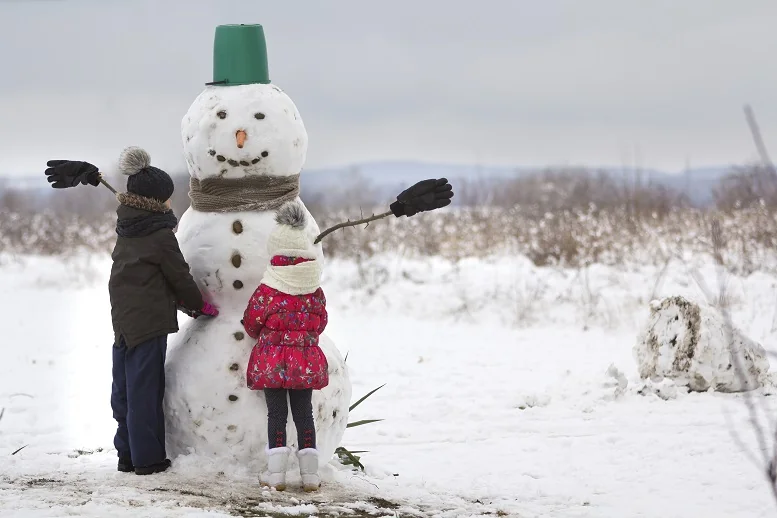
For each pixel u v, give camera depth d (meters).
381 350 12.41
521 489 6.49
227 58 6.36
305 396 5.95
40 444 7.61
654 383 9.27
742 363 9.32
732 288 14.92
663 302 9.65
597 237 18.19
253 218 6.20
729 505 6.14
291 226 5.97
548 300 15.16
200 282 6.27
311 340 5.92
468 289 15.88
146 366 6.00
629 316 14.16
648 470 6.97
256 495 5.70
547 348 12.47
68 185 6.43
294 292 5.89
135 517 5.04
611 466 7.11
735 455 7.29
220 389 5.98
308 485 5.87
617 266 17.22
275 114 6.21
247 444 6.01
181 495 5.57
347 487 6.16
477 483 6.59
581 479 6.76
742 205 18.42
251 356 5.92
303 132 6.41
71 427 8.29
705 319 9.38
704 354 9.30
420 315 15.07
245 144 6.12
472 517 5.69
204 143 6.18
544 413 8.79
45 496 5.46
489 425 8.40
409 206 6.04
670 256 17.17
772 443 7.59
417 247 20.83
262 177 6.23
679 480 6.71
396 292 16.05
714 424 8.24
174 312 6.11
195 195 6.34
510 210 23.31
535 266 18.28
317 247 6.20
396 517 5.52
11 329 14.02
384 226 20.94
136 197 6.06
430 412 8.88
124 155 6.10
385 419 8.67
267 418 5.96
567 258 18.09
